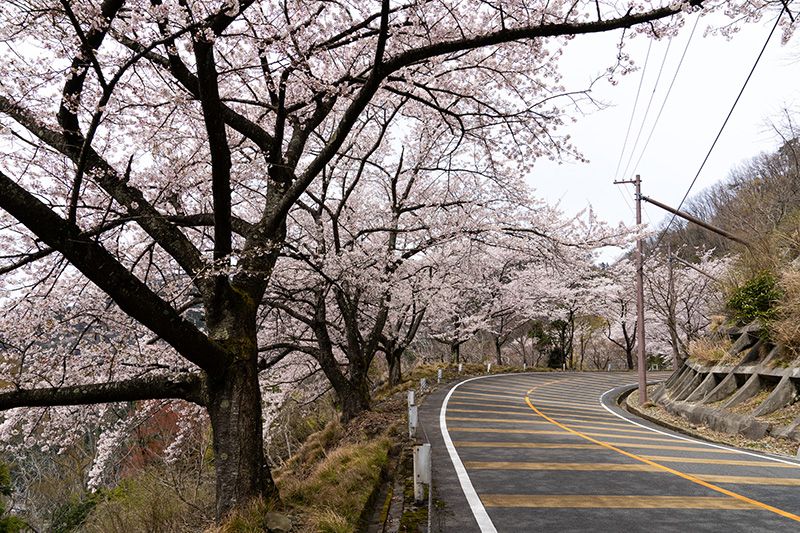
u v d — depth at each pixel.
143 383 6.17
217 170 5.46
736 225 26.73
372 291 14.80
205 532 5.67
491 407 16.02
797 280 13.13
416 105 12.78
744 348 15.19
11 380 7.91
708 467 8.16
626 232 13.54
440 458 8.70
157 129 7.32
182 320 5.61
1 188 4.65
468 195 15.91
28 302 8.70
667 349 39.41
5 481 8.64
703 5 5.59
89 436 18.12
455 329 28.36
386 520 5.89
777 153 34.28
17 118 6.40
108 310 9.48
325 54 8.54
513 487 6.89
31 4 5.48
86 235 5.16
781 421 11.05
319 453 12.27
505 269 29.41
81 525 15.33
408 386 21.19
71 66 5.84
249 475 5.94
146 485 12.79
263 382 15.58
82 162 5.06
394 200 14.78
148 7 5.73
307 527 5.31
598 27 5.59
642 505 6.07
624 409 19.45
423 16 7.26
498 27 8.21
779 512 5.77
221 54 7.98
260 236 6.81
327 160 6.51
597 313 39.16
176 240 6.55
